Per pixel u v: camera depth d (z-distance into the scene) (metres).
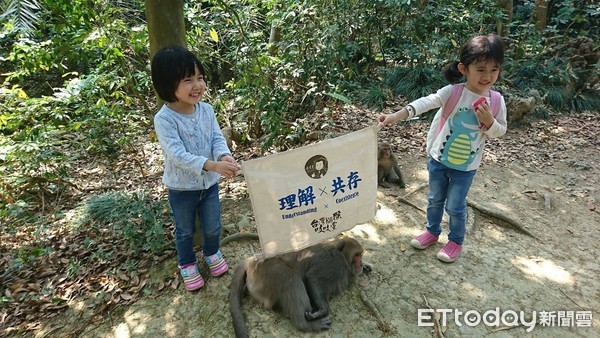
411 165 4.80
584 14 8.98
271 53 6.28
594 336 2.49
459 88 2.64
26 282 3.10
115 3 4.95
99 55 4.82
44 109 4.40
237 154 5.43
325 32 6.11
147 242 3.26
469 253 3.22
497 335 2.49
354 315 2.62
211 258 2.92
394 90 7.14
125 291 2.90
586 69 7.36
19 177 4.40
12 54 4.26
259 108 5.10
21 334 2.62
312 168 2.27
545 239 3.44
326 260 2.60
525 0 10.13
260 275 2.53
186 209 2.61
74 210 4.19
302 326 2.45
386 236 3.43
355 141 2.35
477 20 7.35
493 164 4.84
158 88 2.27
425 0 7.70
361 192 2.45
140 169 5.34
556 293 2.83
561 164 4.86
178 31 2.78
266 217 2.26
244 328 2.44
